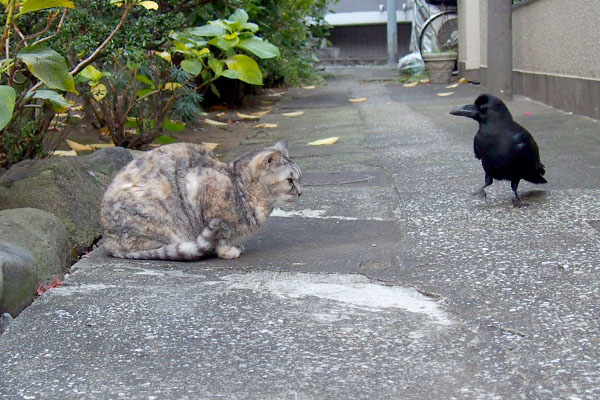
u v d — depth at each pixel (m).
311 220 3.46
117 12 3.73
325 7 11.16
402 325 2.70
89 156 3.70
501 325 2.68
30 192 3.38
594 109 4.86
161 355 2.60
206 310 2.78
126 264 3.08
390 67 12.73
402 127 5.16
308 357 2.58
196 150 3.19
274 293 2.87
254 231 3.18
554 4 5.38
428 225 3.33
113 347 2.63
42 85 3.57
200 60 4.05
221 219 3.10
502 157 3.40
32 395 2.49
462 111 3.44
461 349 2.60
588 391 2.45
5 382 2.53
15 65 3.27
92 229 3.42
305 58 10.09
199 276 2.98
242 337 2.66
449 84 8.36
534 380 2.49
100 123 4.69
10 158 3.80
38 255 3.05
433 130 4.98
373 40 14.58
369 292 2.87
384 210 3.52
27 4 3.10
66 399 2.47
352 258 3.09
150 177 3.13
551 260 2.99
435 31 9.59
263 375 2.53
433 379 2.50
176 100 4.70
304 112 6.39
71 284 2.93
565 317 2.70
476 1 8.15
